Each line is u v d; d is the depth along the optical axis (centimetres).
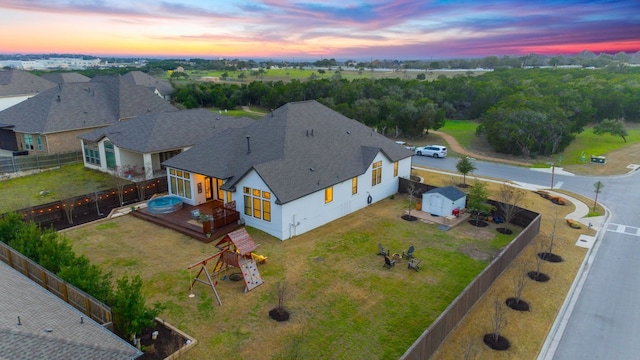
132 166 3816
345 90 8481
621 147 5794
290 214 2555
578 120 6225
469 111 8425
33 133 4212
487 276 1959
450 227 2798
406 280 2092
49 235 1900
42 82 6825
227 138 3278
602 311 1877
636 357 1576
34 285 1522
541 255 2405
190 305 1839
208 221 2527
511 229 2795
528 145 5138
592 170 4550
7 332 1052
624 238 2709
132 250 2383
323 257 2328
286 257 2317
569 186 3916
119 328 1480
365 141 3509
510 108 5747
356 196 3105
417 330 1692
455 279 2114
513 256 2311
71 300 1625
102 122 4678
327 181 2795
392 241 2567
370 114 6719
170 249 2402
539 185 3947
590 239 2681
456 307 1661
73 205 2853
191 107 9381
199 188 3058
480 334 1666
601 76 10956
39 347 1051
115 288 1964
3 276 1498
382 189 3406
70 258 1798
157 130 3834
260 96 10244
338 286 2020
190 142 3888
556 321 1784
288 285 2020
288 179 2627
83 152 4131
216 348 1560
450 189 3039
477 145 5934
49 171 4031
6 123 4453
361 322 1738
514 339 1647
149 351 1520
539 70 12675
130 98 5141
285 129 3145
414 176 3956
